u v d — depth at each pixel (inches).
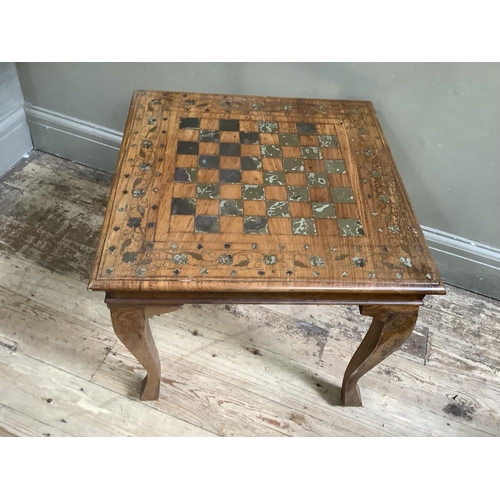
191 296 33.8
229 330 54.5
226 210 36.4
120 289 31.6
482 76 44.2
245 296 34.0
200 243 34.0
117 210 35.5
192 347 52.6
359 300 34.8
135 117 43.4
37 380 48.4
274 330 55.1
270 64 50.9
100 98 62.1
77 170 71.1
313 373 51.9
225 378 50.6
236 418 47.9
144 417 47.2
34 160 71.4
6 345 50.4
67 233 62.0
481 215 54.7
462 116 47.5
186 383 49.8
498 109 45.6
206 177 38.8
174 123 43.3
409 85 47.4
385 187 39.7
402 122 50.7
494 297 61.0
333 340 54.8
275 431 47.4
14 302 53.9
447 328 57.4
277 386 50.5
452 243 57.9
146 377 47.2
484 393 52.0
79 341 51.7
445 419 49.6
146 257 32.8
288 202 37.6
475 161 50.4
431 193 55.4
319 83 50.9
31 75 62.5
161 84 57.3
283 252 34.1
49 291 55.5
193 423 47.3
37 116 67.5
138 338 38.3
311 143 42.9
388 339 38.9
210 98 46.4
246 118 44.7
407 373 52.9
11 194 65.7
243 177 39.2
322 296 34.5
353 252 34.6
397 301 34.9
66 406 47.1
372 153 42.6
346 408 49.6
